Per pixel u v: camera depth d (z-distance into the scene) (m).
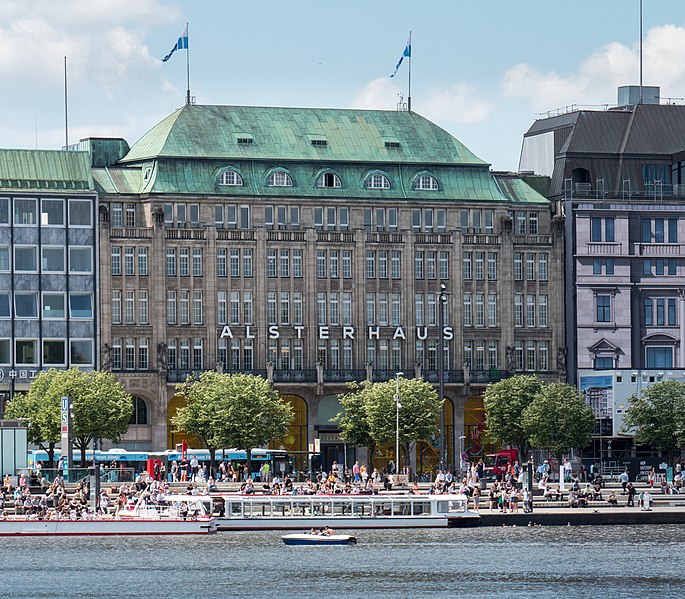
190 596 172.38
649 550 191.75
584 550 191.75
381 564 185.25
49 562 185.88
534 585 177.00
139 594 172.88
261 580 178.38
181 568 183.12
